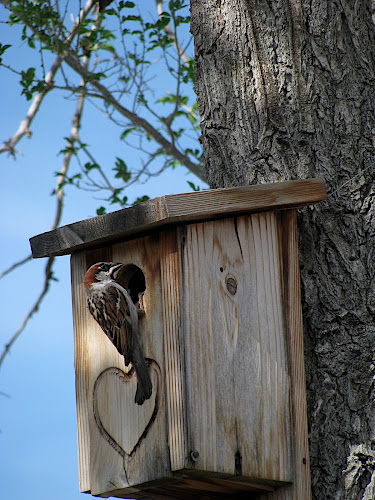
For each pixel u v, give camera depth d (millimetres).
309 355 9266
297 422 8859
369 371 9055
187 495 9594
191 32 10797
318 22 10055
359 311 9203
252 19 10305
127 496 9672
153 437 8789
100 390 9492
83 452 9594
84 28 15914
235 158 10148
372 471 8844
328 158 9688
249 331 8844
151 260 9055
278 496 9016
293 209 9164
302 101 9906
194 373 8539
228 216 8984
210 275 8805
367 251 9359
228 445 8523
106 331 9000
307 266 9406
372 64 9922
